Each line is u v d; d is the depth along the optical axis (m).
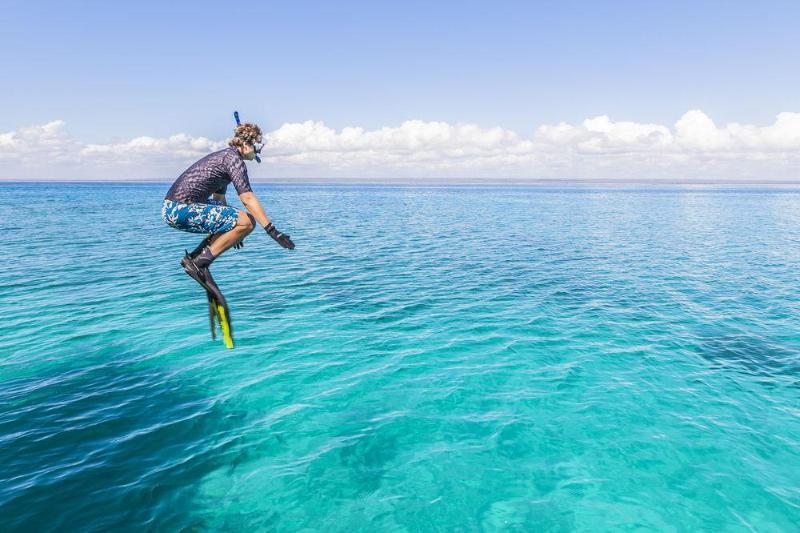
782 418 8.16
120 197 99.88
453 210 67.62
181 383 9.43
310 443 7.38
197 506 5.94
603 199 111.81
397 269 21.55
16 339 11.66
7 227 36.03
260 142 4.70
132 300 15.36
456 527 5.66
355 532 5.57
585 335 12.34
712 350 11.31
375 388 9.27
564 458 6.99
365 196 127.56
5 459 6.79
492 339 12.02
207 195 4.30
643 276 20.09
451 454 7.09
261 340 11.89
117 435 7.51
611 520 5.77
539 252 26.80
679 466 6.81
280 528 5.61
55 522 5.58
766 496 6.19
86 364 10.25
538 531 5.61
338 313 14.30
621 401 8.72
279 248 28.28
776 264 23.25
